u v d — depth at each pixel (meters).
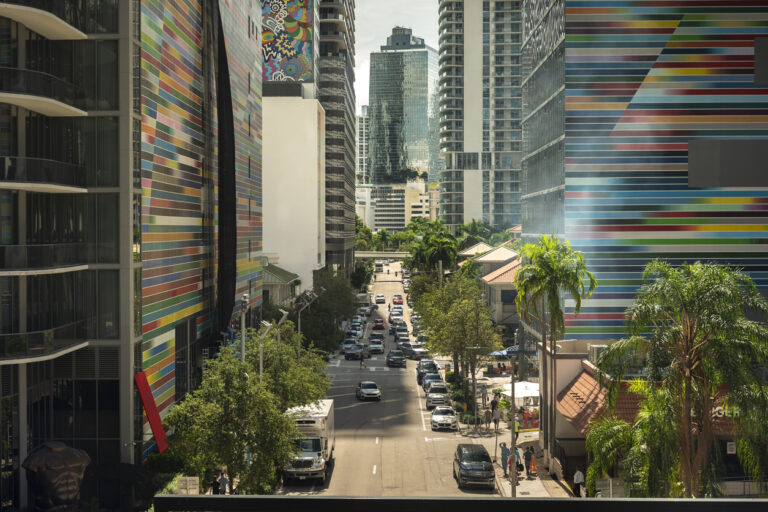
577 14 50.19
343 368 81.94
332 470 42.75
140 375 35.62
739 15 49.72
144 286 37.00
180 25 43.75
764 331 25.42
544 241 44.19
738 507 3.51
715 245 50.25
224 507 3.60
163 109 40.44
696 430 26.39
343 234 149.50
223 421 31.89
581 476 37.25
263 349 41.75
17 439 32.03
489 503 3.56
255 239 69.88
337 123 147.88
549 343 47.44
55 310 34.62
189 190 45.53
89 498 33.09
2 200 31.67
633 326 27.06
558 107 52.72
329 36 151.00
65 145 34.97
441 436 51.88
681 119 50.00
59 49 34.97
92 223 34.88
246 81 65.62
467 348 59.66
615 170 50.38
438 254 126.44
